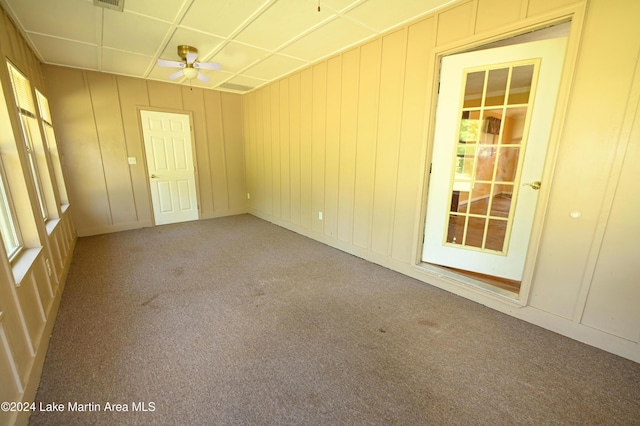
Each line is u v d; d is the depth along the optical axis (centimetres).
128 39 284
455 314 223
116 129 423
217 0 214
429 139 255
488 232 247
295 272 299
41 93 326
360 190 329
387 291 260
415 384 155
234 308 229
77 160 397
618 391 151
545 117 204
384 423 132
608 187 172
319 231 401
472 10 214
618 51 161
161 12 232
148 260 328
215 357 173
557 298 199
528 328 206
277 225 493
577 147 180
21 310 145
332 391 150
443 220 267
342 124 338
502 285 246
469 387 153
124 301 236
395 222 296
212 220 525
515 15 195
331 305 235
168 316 216
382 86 286
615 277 175
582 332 190
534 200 217
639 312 169
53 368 161
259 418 134
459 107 241
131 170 446
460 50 228
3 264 132
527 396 148
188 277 285
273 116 460
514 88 220
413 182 273
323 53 328
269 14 236
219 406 140
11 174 186
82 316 213
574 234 187
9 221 182
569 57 175
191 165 507
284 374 161
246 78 429
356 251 346
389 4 223
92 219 421
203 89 498
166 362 168
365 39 289
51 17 237
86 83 391
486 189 242
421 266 281
